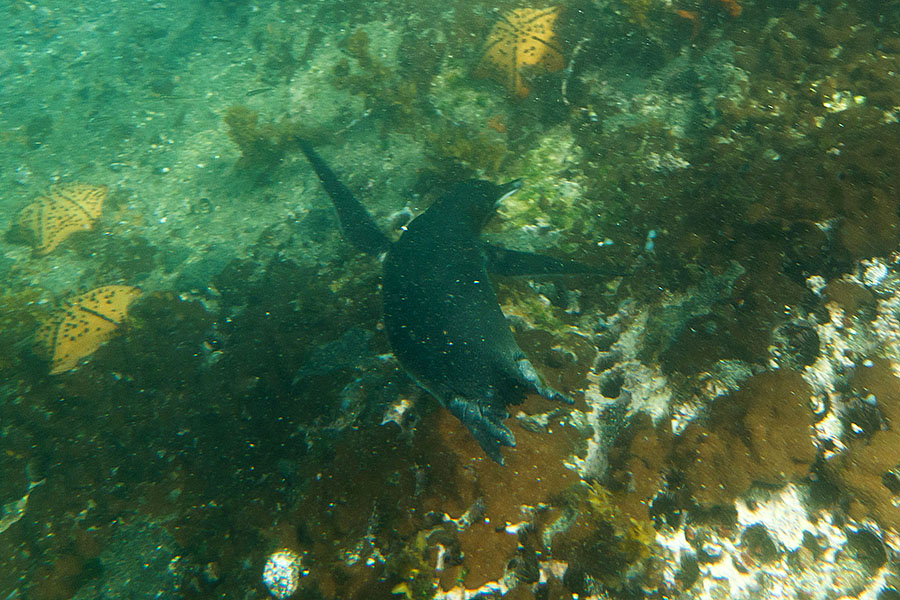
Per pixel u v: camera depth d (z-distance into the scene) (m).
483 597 0.71
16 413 0.95
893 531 0.69
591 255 0.95
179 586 0.77
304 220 1.15
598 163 1.07
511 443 0.67
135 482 0.86
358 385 0.85
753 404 0.74
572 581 0.71
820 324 0.77
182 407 0.91
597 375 0.85
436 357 0.73
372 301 0.96
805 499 0.72
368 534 0.74
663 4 1.18
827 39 1.05
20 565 0.82
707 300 0.84
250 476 0.82
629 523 0.72
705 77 1.12
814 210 0.82
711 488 0.73
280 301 1.00
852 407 0.73
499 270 0.84
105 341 1.00
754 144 0.99
